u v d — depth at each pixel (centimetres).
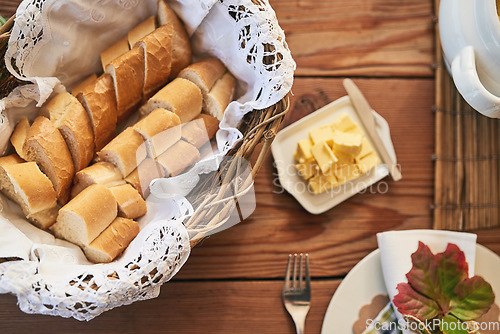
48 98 57
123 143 55
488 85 57
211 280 65
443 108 67
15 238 52
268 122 55
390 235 63
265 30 55
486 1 53
